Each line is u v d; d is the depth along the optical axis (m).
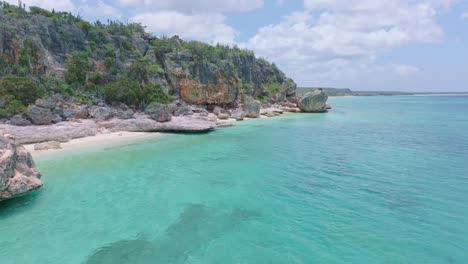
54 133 27.48
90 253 10.20
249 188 16.59
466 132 37.06
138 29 58.06
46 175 18.14
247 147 27.77
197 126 36.41
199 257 10.04
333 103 128.50
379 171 19.78
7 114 29.20
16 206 13.70
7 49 36.06
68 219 12.59
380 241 10.89
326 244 10.75
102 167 20.22
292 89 88.81
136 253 10.23
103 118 34.94
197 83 54.19
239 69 72.31
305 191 16.09
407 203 14.34
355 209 13.71
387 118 56.00
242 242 10.96
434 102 137.12
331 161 22.58
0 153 13.80
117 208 13.79
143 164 21.27
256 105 56.62
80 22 46.31
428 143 29.83
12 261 9.62
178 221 12.61
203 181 17.75
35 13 43.34
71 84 39.34
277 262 9.71
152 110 37.41
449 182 17.42
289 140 31.69
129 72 45.81
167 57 53.44
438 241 10.88
